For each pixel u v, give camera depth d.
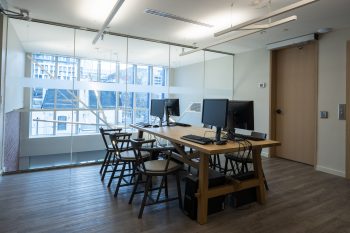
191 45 5.38
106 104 5.15
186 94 5.95
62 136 4.89
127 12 3.54
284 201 2.96
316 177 3.96
